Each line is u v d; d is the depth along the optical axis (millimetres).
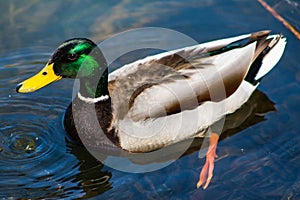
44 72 9867
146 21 13031
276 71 11891
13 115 11008
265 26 12875
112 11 13273
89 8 13328
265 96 11398
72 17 13086
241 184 9383
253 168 9711
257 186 9336
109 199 9125
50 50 12414
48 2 13430
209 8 13383
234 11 13289
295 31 12656
